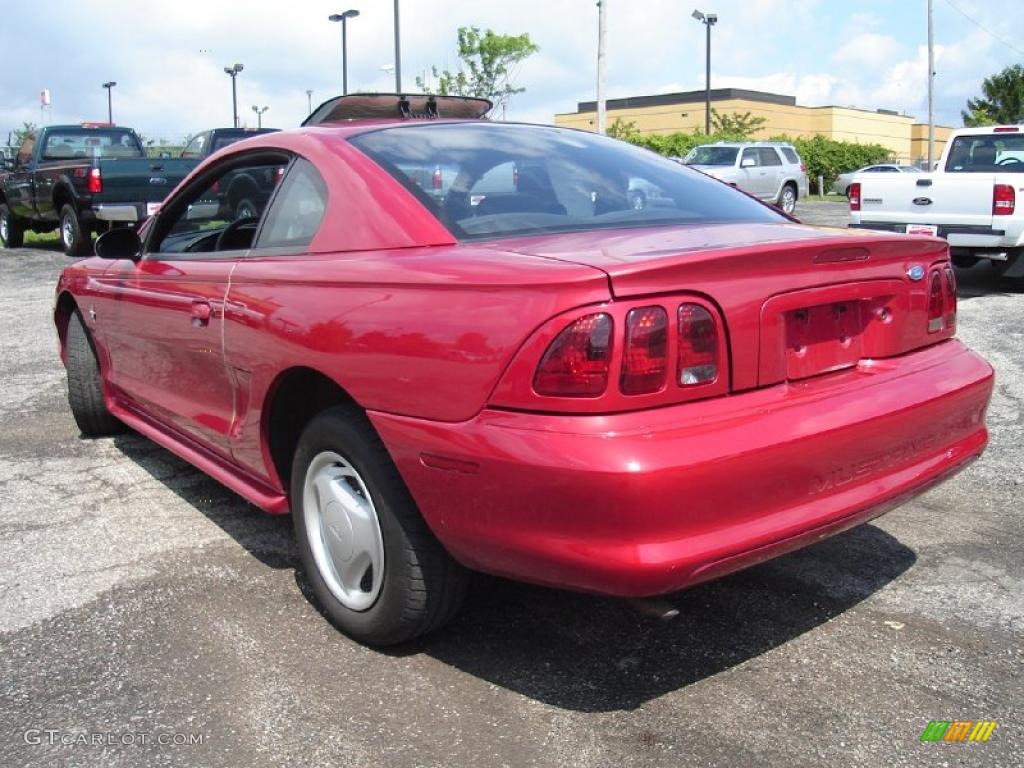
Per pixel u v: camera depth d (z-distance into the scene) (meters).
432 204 3.03
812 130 68.69
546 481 2.31
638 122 67.69
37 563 3.67
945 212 10.36
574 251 2.60
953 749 2.47
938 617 3.16
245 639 3.07
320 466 3.06
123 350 4.48
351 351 2.77
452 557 2.77
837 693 2.73
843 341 2.84
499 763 2.44
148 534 3.96
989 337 7.76
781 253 2.56
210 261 3.69
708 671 2.86
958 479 4.48
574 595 3.37
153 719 2.64
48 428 5.64
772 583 3.44
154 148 24.00
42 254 16.45
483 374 2.43
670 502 2.28
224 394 3.56
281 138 3.61
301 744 2.53
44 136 16.38
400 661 2.94
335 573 3.08
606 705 2.69
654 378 2.35
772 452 2.42
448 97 4.43
